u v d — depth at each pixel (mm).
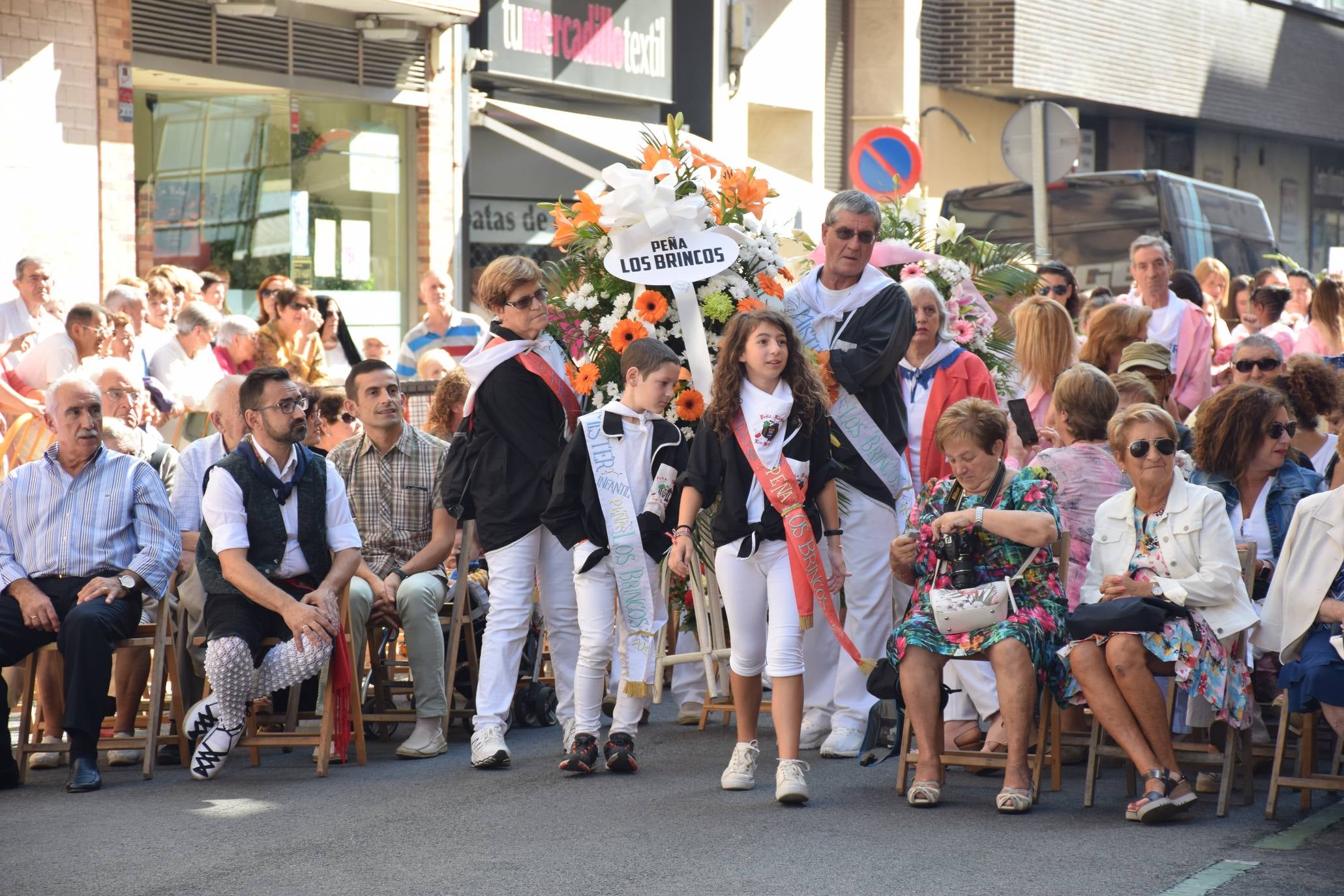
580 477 8406
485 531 8750
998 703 8266
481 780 8391
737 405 7836
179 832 7371
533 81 20797
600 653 8453
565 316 9461
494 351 8742
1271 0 38250
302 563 8797
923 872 6586
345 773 8641
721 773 8477
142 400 9812
